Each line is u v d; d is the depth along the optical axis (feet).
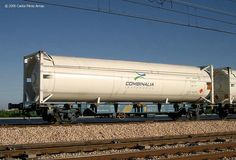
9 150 41.60
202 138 55.26
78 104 75.10
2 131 55.62
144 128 66.28
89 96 76.59
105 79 77.00
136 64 84.79
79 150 44.29
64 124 68.39
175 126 71.97
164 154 42.11
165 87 86.84
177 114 94.02
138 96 83.76
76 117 75.46
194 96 93.91
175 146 49.90
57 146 45.52
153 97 86.63
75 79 73.15
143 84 82.89
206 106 95.86
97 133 59.67
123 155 39.11
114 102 81.76
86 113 77.30
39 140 53.21
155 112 86.84
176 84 88.69
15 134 54.70
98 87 76.38
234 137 59.93
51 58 72.64
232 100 102.99
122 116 81.87
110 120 91.35
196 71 94.94
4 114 126.21
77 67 74.38
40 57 70.69
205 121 82.79
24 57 73.87
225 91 102.63
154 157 40.34
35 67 72.23
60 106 72.59
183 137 56.13
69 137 56.03
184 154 43.04
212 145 47.11
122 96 81.20
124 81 79.77
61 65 72.74
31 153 40.83
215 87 103.86
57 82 71.41
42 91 70.38
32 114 85.15
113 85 78.33
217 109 101.24
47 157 40.37
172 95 89.40
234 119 96.68
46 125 64.90
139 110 84.17
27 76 73.92
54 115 71.92
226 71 103.45
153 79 84.58
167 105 88.94
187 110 92.58
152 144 49.78
